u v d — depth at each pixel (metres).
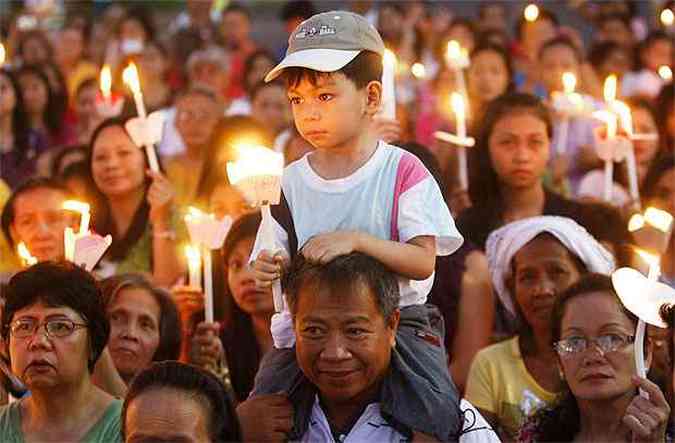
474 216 11.00
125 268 11.39
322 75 6.73
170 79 20.59
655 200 12.86
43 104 16.80
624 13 22.28
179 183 13.84
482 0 25.31
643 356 7.13
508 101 11.02
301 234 6.95
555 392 8.85
